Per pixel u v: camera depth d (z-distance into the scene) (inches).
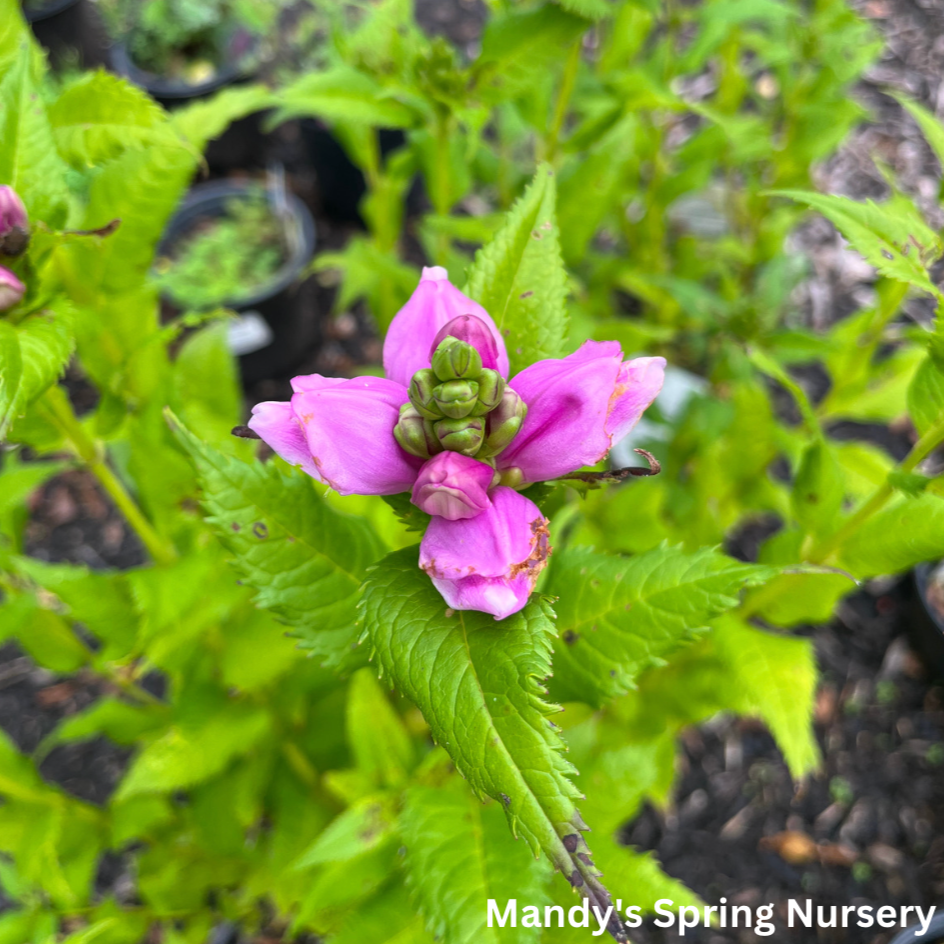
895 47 27.8
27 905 11.5
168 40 26.1
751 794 17.3
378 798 8.9
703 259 19.1
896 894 16.1
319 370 23.5
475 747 5.6
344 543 7.5
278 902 12.4
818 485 9.0
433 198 13.2
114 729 12.7
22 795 11.3
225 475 7.3
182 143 8.4
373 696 10.3
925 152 25.5
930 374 7.7
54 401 8.6
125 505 10.1
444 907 7.5
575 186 12.9
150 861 13.0
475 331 5.7
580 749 10.0
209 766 10.8
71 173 14.6
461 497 5.4
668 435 18.3
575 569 7.6
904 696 18.2
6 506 9.7
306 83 10.8
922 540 8.3
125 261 9.0
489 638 5.8
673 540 13.5
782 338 14.9
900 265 7.4
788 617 10.1
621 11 14.4
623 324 13.4
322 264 14.7
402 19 11.6
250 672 10.3
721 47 16.8
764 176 17.6
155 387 10.0
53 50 26.5
